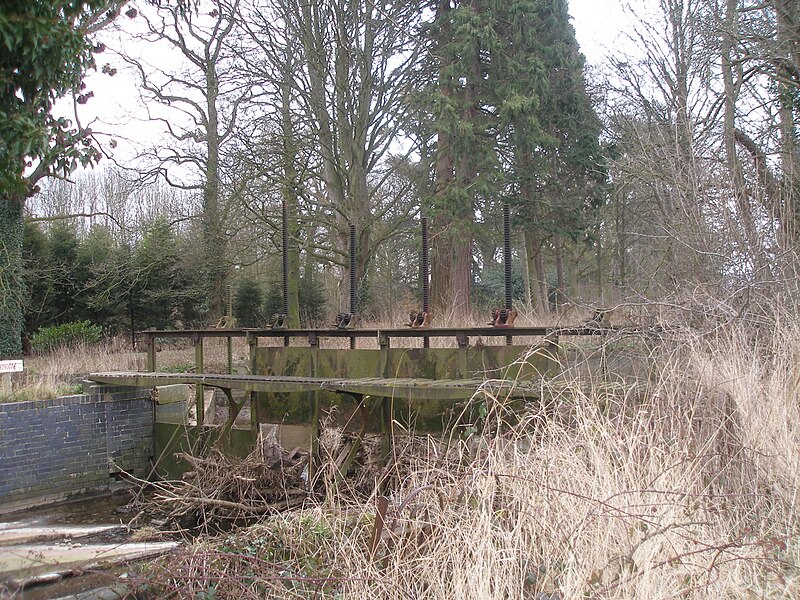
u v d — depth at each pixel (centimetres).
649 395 462
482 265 2659
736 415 453
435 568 362
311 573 411
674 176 718
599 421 436
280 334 863
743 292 582
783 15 1007
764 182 758
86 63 612
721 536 362
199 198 1977
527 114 1750
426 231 790
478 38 1748
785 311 546
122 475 983
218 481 750
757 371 479
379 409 773
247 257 1895
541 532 380
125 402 994
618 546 361
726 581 329
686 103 1016
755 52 1044
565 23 2025
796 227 712
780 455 416
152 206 2703
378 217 1753
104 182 3394
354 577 364
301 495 748
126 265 1964
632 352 557
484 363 746
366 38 1716
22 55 482
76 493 933
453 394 609
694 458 404
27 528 755
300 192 1661
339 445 788
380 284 2497
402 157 1948
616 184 1441
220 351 1731
